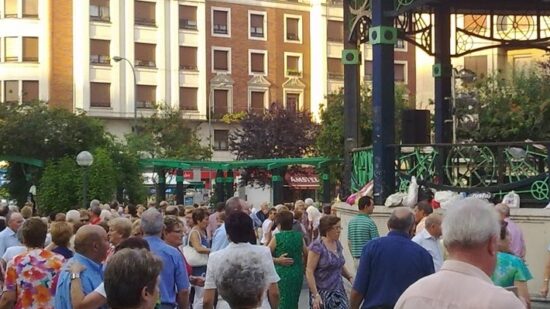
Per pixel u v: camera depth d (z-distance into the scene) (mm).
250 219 7453
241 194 59656
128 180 39656
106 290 4328
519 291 6973
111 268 4320
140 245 6711
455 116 18016
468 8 18094
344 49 16766
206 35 67938
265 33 70500
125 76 64000
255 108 68188
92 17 62969
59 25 62062
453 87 18031
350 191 16516
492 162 13516
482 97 20969
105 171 34406
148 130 60844
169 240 8930
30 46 61969
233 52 69062
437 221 8570
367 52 64500
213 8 68250
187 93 67188
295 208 18438
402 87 42312
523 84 22141
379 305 7199
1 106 39906
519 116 20016
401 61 72688
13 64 61781
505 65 33906
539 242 12508
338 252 9539
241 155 59875
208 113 67750
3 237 11805
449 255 4078
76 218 12242
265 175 59219
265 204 24328
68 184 34156
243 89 69375
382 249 7285
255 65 70125
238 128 65688
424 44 17766
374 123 14547
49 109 40531
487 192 13367
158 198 38719
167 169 41375
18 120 38812
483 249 4000
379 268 7258
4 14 61969
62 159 35938
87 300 6242
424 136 16234
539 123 20297
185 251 11594
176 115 62281
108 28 63562
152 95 65562
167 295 7785
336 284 9430
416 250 7289
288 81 71250
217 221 15578
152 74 65375
